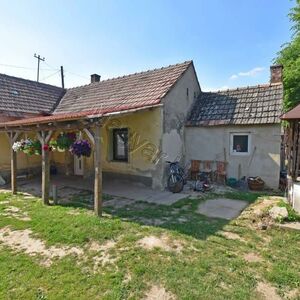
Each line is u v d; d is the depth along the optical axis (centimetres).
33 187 943
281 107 890
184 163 1048
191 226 516
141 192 842
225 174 959
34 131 712
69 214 593
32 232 492
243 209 639
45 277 339
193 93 1119
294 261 378
